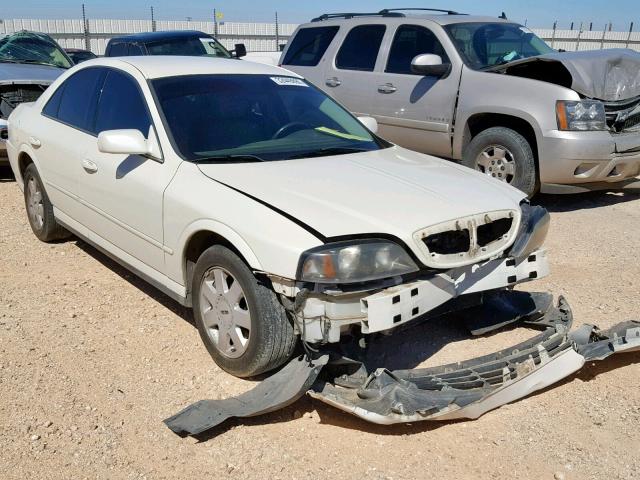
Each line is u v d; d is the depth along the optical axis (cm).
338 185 380
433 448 326
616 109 719
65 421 343
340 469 311
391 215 347
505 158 746
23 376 383
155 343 427
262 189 372
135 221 438
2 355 405
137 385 378
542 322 438
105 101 493
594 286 529
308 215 343
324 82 923
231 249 366
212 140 429
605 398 370
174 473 308
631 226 701
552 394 374
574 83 709
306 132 466
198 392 372
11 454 317
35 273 538
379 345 425
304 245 327
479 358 368
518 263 385
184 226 389
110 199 462
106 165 462
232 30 2886
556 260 590
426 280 343
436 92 796
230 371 381
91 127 502
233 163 409
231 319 370
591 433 339
